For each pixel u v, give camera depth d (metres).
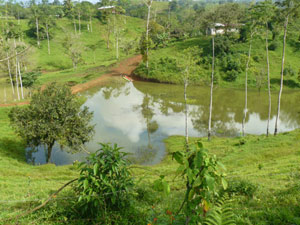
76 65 88.62
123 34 116.56
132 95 59.31
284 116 45.38
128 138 33.81
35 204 9.94
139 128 37.75
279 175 15.06
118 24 125.19
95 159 7.25
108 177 7.38
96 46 108.06
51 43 103.69
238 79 72.50
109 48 107.88
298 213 7.75
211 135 35.34
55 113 24.89
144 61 79.81
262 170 18.11
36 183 17.75
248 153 25.19
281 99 58.34
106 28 115.19
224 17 69.25
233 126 39.44
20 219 8.27
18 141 31.20
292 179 13.59
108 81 73.69
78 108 26.58
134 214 7.76
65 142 25.25
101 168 7.32
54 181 18.80
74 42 90.06
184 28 105.25
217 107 50.16
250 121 42.16
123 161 7.46
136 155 28.69
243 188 10.78
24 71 69.69
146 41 80.31
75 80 71.56
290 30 34.88
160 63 80.62
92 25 124.12
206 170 4.77
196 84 70.94
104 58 99.69
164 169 22.44
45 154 29.44
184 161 4.83
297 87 69.44
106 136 34.22
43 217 8.21
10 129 33.84
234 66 74.25
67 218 7.83
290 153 24.02
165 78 74.69
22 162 26.27
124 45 100.06
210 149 28.05
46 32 100.50
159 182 5.10
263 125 40.28
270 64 77.44
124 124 39.25
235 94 62.41
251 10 34.53
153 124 39.59
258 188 10.95
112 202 7.29
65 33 101.75
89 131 27.06
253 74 71.25
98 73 80.50
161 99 55.84
